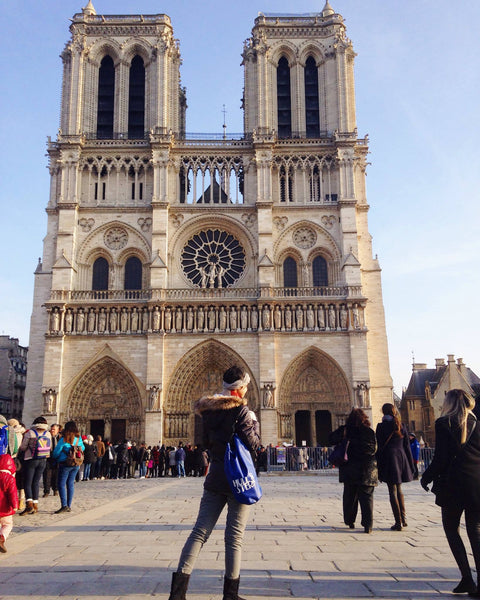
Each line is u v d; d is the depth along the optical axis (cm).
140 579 1213
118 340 7875
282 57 9406
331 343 7894
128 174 8644
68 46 9125
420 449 5566
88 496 3528
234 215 8550
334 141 8650
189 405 7888
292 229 8531
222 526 2042
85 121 8850
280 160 8756
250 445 1062
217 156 8756
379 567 1340
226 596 1025
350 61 9262
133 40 9112
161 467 6372
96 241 8450
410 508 2691
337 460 1916
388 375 8150
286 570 1311
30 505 2553
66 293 7981
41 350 8162
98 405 7875
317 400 7944
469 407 1265
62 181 8412
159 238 8238
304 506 2725
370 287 8469
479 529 1171
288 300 7981
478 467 1202
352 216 8375
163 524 2084
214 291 8100
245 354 7825
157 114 8719
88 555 1483
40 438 2614
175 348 7831
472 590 1114
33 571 1294
